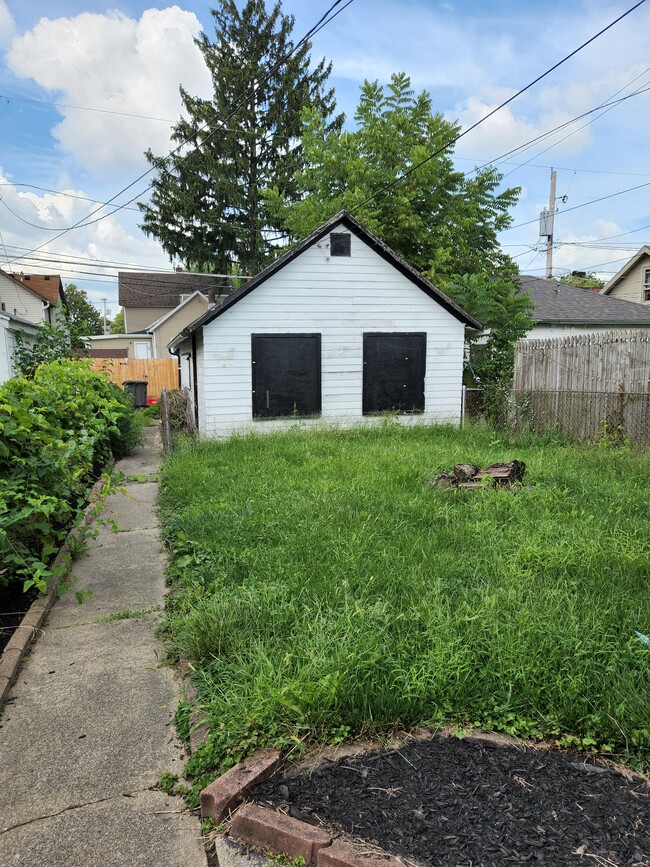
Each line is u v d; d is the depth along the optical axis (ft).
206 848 6.29
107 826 6.59
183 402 45.83
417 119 57.26
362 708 7.70
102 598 13.02
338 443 30.09
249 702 7.90
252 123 86.48
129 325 126.82
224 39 85.46
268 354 35.45
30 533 13.29
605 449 25.54
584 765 6.93
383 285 37.01
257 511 16.92
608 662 8.68
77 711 8.78
